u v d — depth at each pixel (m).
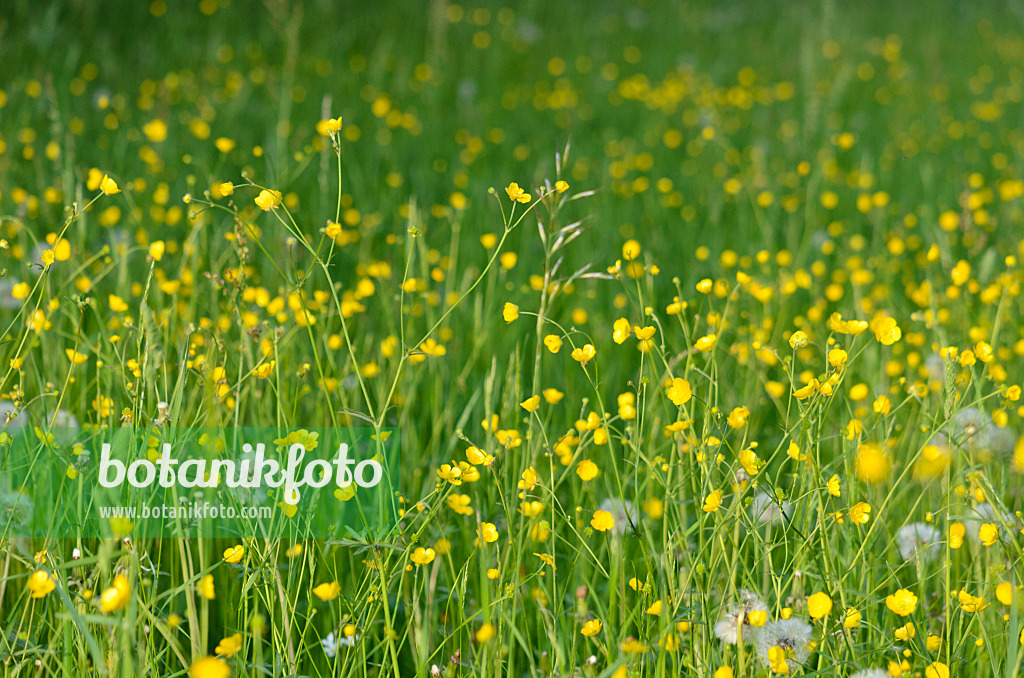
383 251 5.55
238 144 7.14
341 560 4.00
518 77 11.22
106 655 3.81
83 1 9.88
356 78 10.03
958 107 11.29
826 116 9.99
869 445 3.88
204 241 4.34
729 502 3.99
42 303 4.24
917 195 7.71
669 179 7.82
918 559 3.90
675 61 12.65
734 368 4.39
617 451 4.18
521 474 3.89
